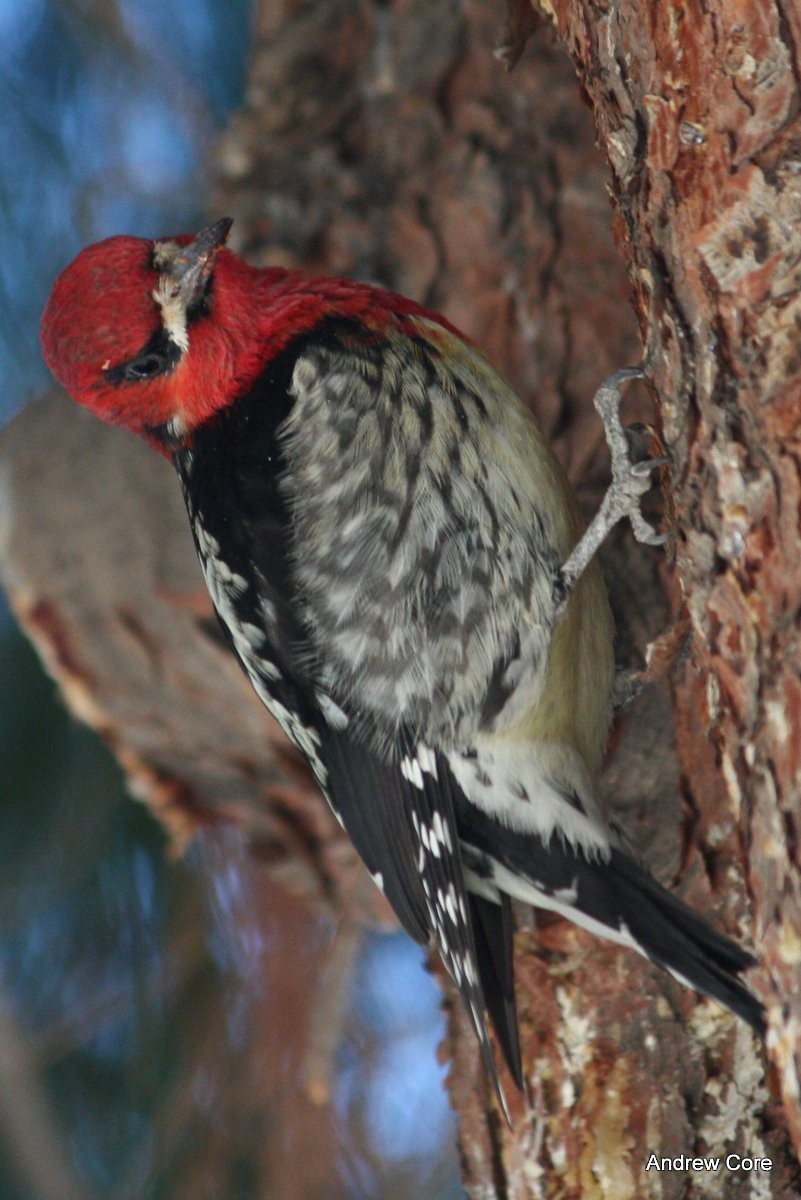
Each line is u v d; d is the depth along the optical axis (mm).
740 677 5906
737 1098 7207
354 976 9414
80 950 9398
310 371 7016
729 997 6477
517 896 7043
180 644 9492
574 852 6930
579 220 9562
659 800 7621
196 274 7133
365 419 6914
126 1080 9203
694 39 5891
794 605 5648
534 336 9461
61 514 9539
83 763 9672
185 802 9750
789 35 5695
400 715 7027
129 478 9547
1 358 9789
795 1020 5625
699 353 6000
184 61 10070
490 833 6992
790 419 5676
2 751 9609
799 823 5578
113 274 7223
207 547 7387
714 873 7438
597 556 8164
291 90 10000
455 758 6984
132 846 9594
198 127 9992
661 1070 7289
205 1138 9078
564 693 6984
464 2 9789
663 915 6766
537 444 7008
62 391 9883
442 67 9836
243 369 7152
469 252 9633
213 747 9648
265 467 7059
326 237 9781
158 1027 9289
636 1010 7363
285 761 9609
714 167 5844
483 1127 7699
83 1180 9000
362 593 6934
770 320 5730
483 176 9664
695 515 6102
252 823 9797
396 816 7160
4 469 9742
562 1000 7480
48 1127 9016
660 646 7109
